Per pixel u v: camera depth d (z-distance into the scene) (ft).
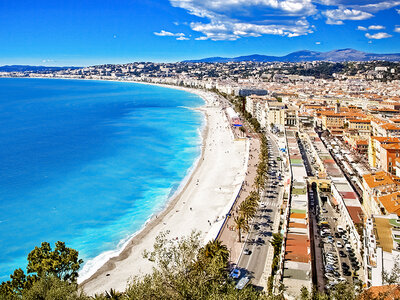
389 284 195.52
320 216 438.40
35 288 204.23
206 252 299.58
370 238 271.69
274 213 438.81
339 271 305.12
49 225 453.17
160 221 459.73
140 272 340.18
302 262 306.76
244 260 331.36
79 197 546.26
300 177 544.62
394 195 344.69
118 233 432.66
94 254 384.06
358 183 523.29
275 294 253.44
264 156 648.38
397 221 296.71
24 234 428.97
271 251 346.33
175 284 179.52
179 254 221.66
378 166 601.21
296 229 372.79
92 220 467.52
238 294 180.55
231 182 592.60
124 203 524.93
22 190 572.10
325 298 208.74
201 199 524.93
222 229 401.70
